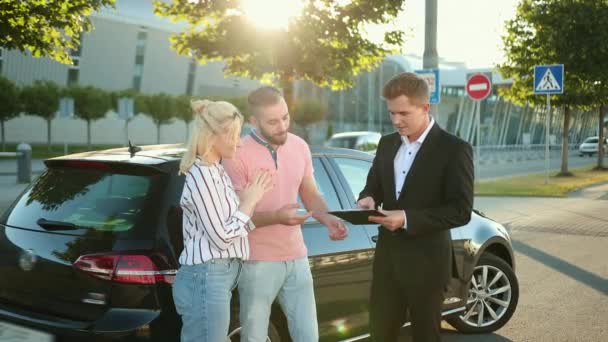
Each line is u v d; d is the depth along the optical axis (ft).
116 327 11.39
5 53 168.25
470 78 49.62
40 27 32.76
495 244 19.48
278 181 11.84
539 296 22.79
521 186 64.49
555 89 58.23
